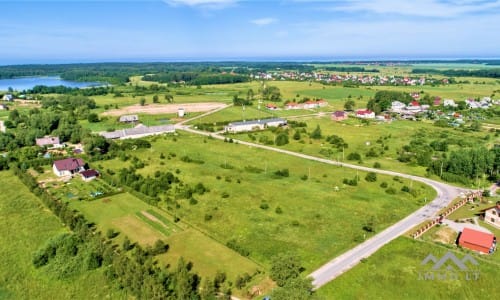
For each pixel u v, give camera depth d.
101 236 70.00
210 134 164.00
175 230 72.62
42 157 125.00
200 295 51.59
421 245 66.00
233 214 79.38
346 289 53.78
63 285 55.44
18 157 122.50
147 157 125.62
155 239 68.88
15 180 103.00
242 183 98.75
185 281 51.12
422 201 87.25
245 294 52.69
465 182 99.50
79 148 138.25
